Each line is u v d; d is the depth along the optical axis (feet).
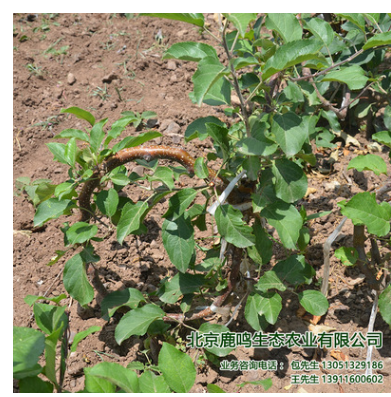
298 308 10.60
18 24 16.98
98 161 8.74
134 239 11.85
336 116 12.92
